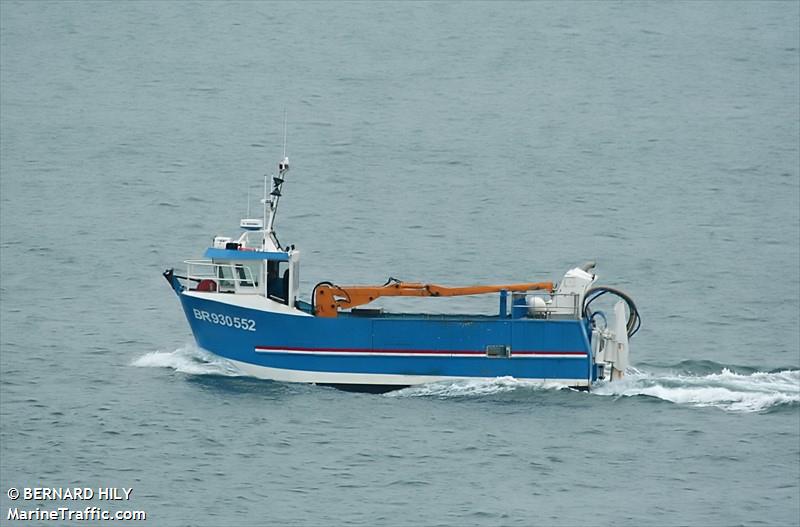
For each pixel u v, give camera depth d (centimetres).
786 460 19350
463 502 18112
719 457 19388
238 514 17725
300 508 17862
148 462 19038
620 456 19388
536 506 18012
